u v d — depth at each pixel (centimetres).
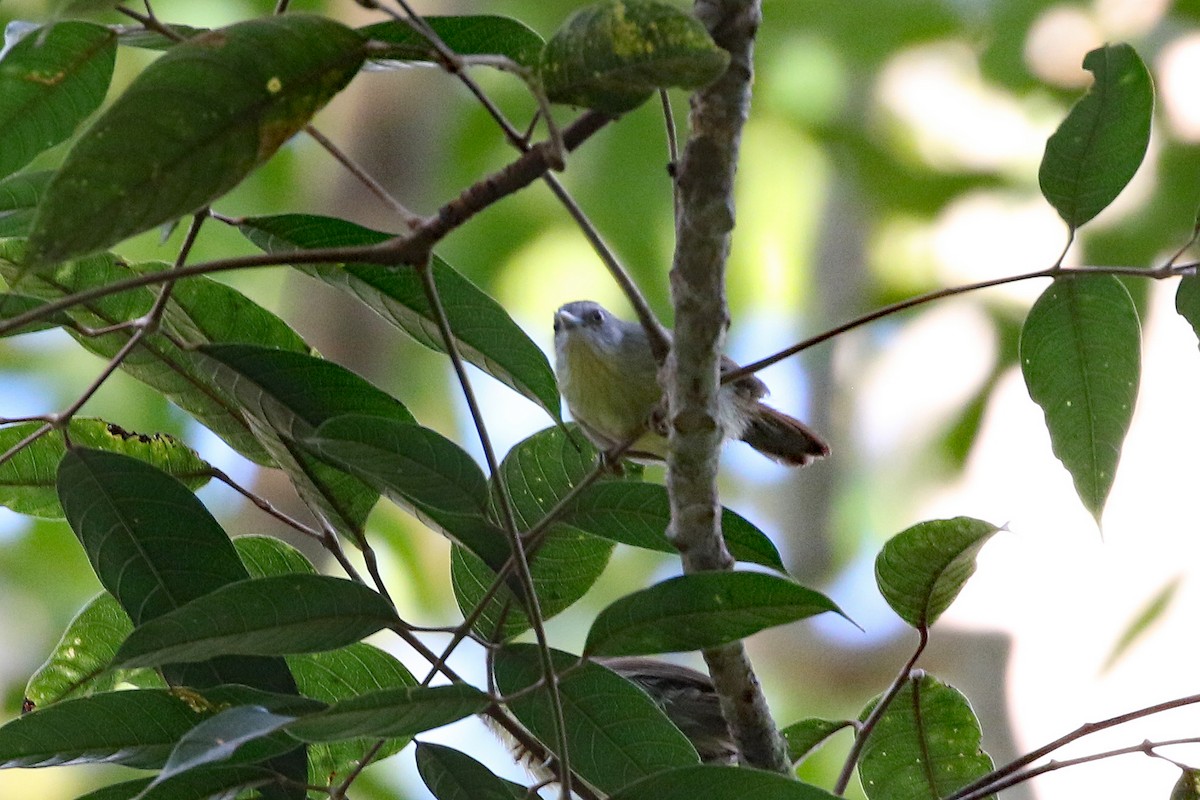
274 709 491
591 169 1642
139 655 461
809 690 1620
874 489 1747
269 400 543
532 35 522
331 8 1550
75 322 505
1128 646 1152
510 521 441
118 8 449
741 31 453
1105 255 1416
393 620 489
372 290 559
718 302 479
